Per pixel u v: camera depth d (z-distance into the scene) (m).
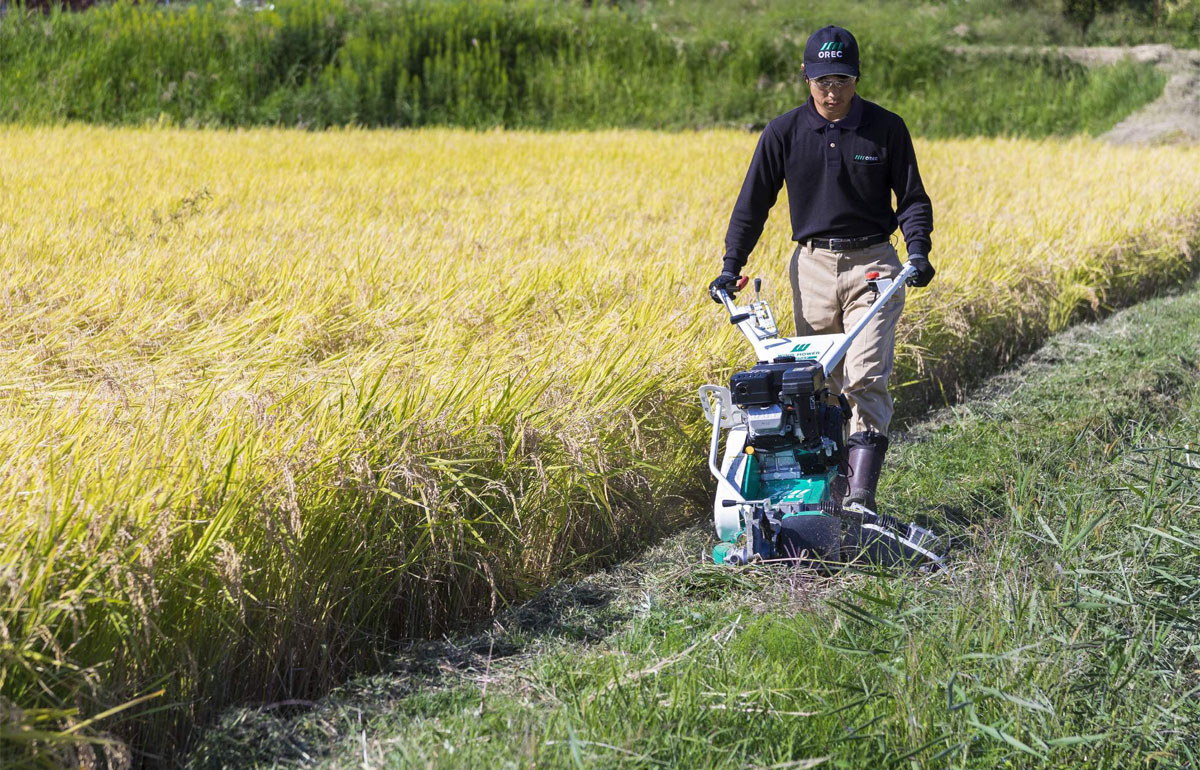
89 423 6.72
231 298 10.91
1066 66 52.50
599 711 5.27
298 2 47.03
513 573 7.33
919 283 7.82
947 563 7.02
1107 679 5.28
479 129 45.00
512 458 7.37
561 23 49.84
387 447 6.73
